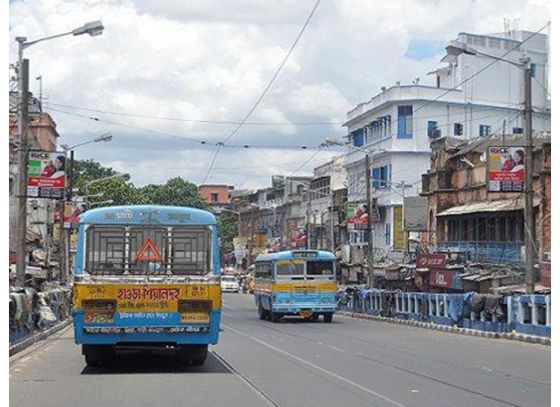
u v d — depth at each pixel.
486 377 14.80
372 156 63.81
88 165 102.56
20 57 26.81
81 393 12.79
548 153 36.88
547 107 62.72
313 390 13.02
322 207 83.56
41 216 58.22
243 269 105.94
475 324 27.52
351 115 70.38
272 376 15.01
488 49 61.81
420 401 11.75
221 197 140.25
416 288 42.41
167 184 114.81
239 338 25.45
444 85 63.72
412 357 18.84
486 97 61.88
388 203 60.00
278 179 110.75
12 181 46.16
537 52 62.97
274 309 34.91
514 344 23.03
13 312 20.72
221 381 14.28
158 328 15.38
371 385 13.62
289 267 35.16
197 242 15.70
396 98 60.50
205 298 15.55
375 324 34.56
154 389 13.23
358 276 55.34
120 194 87.69
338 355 19.36
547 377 14.86
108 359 16.62
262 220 110.94
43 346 22.80
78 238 15.45
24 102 26.86
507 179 27.16
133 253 15.49
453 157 48.59
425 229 50.25
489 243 42.06
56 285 39.25
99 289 15.30
